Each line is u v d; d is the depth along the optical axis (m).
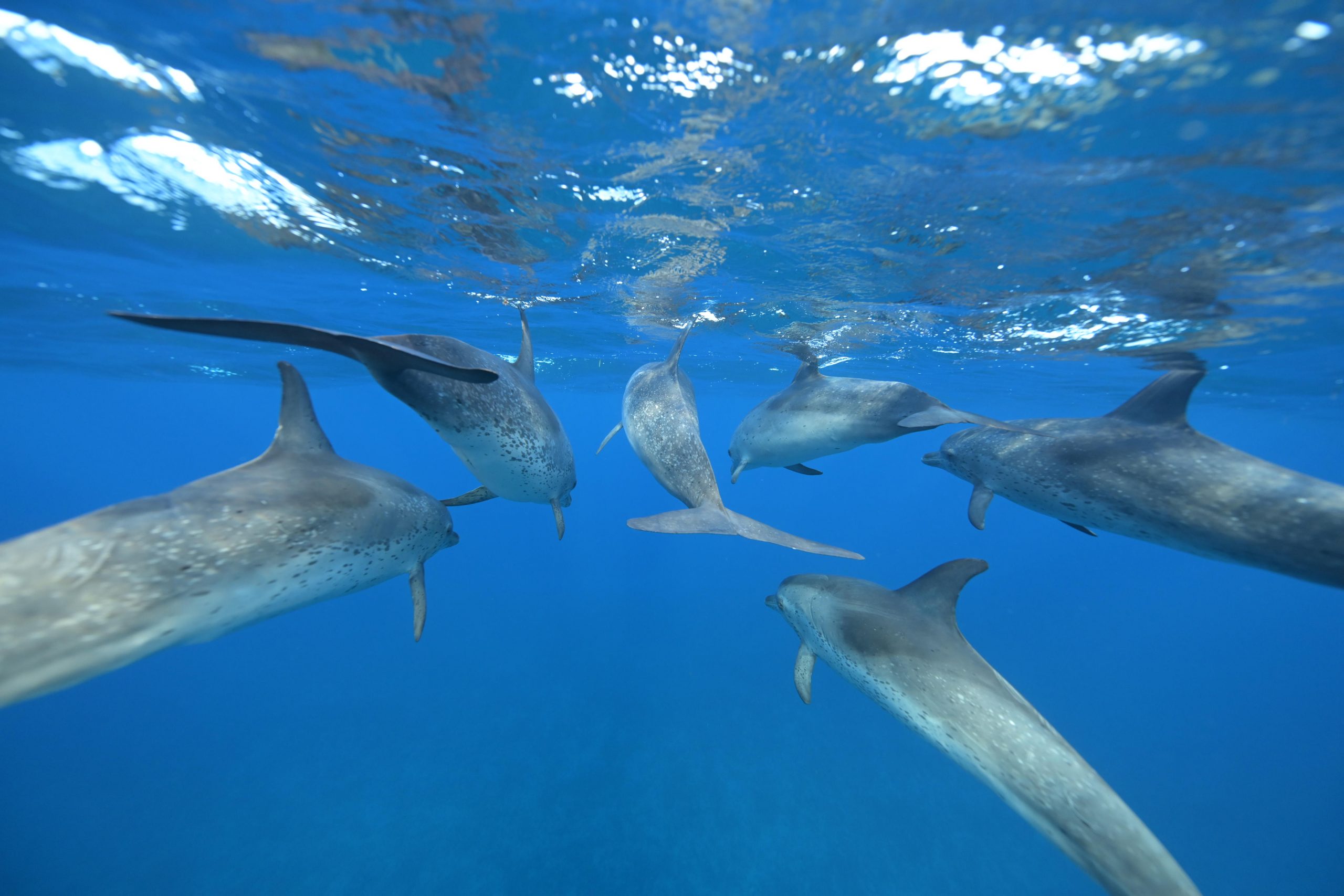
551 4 3.55
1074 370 14.20
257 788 10.82
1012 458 6.53
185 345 15.80
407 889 8.64
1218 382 14.77
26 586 2.25
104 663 2.41
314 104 4.75
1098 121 4.24
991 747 3.85
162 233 7.54
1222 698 18.23
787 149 5.16
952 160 5.05
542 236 7.75
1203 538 4.92
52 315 11.95
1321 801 12.91
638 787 11.05
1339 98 3.74
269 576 3.18
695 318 12.41
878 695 4.64
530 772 11.38
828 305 10.49
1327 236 5.90
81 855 9.20
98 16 3.69
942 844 10.33
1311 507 4.43
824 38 3.71
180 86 4.52
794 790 11.28
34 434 49.72
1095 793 3.42
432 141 5.32
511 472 5.94
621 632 19.08
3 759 11.59
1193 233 6.10
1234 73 3.59
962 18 3.43
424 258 8.70
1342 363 11.87
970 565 4.69
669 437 6.63
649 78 4.26
